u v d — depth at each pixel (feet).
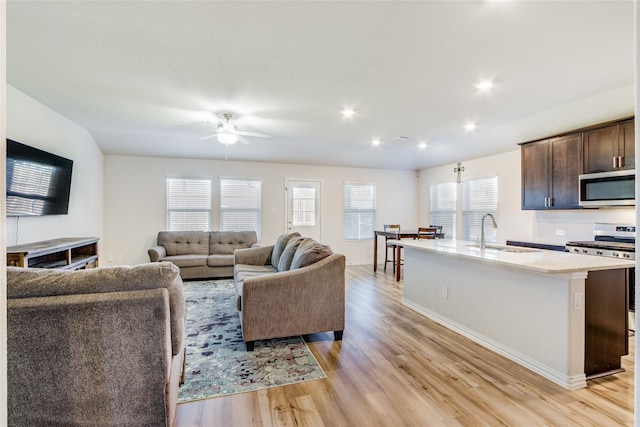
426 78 9.39
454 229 21.22
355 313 11.99
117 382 4.81
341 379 7.25
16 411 4.51
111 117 13.46
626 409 6.11
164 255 17.43
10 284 4.52
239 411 6.11
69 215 13.98
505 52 7.88
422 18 6.51
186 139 17.62
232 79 9.51
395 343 9.25
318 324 9.23
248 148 19.33
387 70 8.89
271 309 8.81
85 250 13.96
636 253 1.95
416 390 6.78
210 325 10.76
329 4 6.09
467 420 5.78
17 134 10.59
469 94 10.67
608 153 11.66
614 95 10.53
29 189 10.78
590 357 7.17
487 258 8.32
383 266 22.30
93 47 7.75
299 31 7.02
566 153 13.19
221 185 20.63
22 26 6.86
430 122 14.02
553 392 6.71
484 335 9.14
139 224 19.13
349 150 20.56
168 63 8.55
